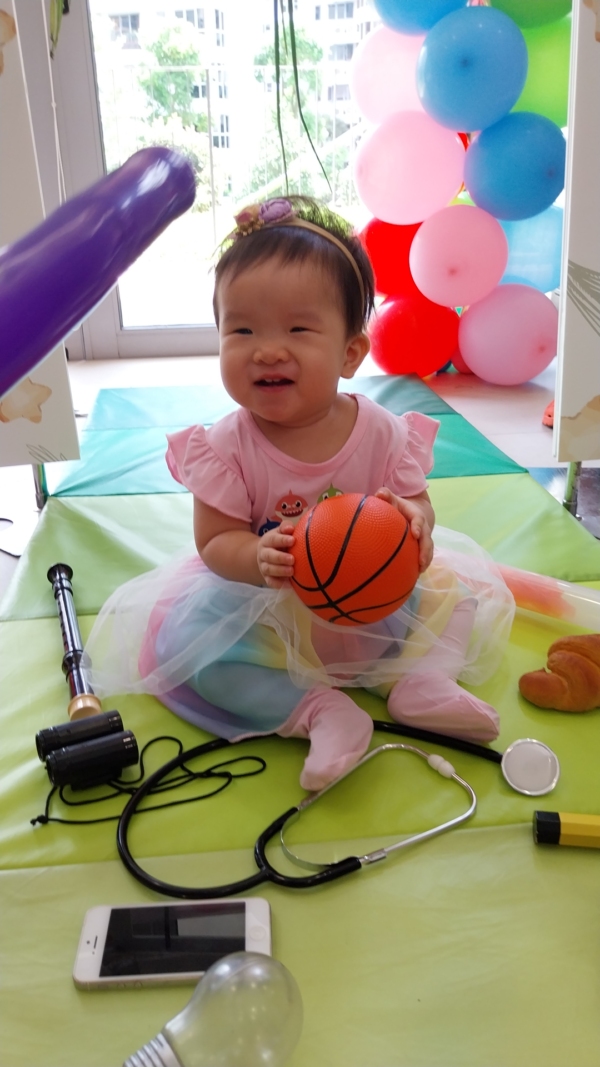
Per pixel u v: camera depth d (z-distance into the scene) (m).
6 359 0.44
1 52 1.30
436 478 1.66
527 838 0.85
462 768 0.94
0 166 1.36
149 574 1.19
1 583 1.41
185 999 0.70
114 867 0.82
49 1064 0.65
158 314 2.88
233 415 1.06
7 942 0.75
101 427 1.98
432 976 0.71
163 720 1.04
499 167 2.12
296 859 0.82
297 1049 0.65
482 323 2.33
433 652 1.04
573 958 0.72
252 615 0.99
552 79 2.18
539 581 1.22
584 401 1.51
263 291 0.92
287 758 0.97
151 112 2.59
